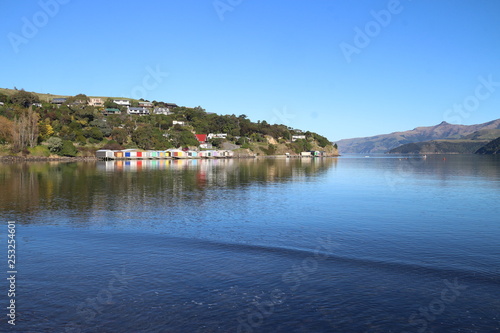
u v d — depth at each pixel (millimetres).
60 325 12086
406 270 16969
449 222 27984
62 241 22094
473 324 12188
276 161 170500
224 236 23484
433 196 43188
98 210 32719
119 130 171375
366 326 12062
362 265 17672
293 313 12883
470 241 22219
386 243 21734
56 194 42812
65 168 90438
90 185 52812
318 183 59875
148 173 77875
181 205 35781
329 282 15547
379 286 15117
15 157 125562
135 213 31359
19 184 52938
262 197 41938
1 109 153250
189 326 12055
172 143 194500
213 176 72500
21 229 25172
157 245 21281
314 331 11781
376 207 35094
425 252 19859
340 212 32312
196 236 23469
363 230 25250
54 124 160125
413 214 31391
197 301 13797
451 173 87250
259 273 16625
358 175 79688
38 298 14016
